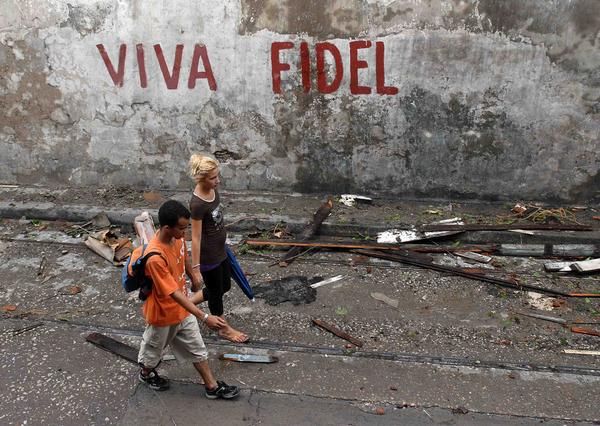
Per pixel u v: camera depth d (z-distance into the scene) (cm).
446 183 632
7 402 370
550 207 613
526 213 603
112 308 480
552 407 356
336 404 363
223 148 659
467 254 545
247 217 609
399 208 630
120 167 686
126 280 326
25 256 570
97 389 381
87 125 669
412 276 516
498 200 630
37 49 639
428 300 480
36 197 675
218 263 392
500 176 617
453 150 614
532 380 380
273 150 650
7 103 672
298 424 347
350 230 592
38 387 384
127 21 614
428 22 564
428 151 619
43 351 423
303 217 608
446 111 597
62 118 670
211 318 331
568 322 443
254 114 636
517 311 460
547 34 548
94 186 700
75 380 391
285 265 539
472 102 588
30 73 652
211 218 378
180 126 655
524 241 562
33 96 663
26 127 681
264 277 521
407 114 606
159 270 315
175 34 612
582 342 419
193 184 682
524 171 610
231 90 629
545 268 519
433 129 608
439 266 523
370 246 557
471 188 630
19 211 647
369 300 481
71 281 524
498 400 363
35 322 460
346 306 473
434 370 393
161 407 363
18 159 700
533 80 568
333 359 407
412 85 592
